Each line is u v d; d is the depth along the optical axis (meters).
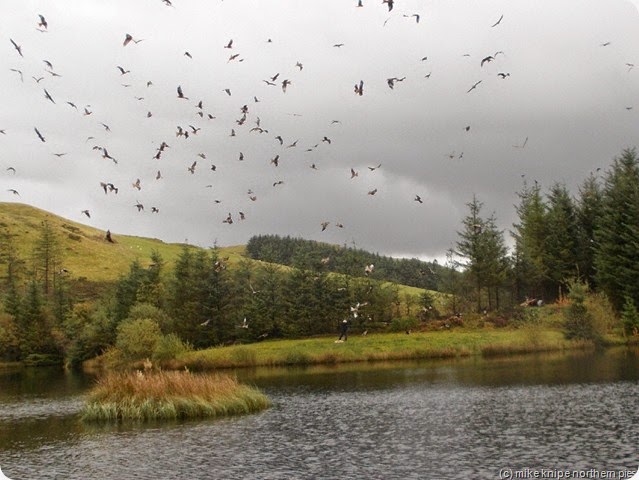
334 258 125.56
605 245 93.81
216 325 102.12
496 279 106.19
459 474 23.14
